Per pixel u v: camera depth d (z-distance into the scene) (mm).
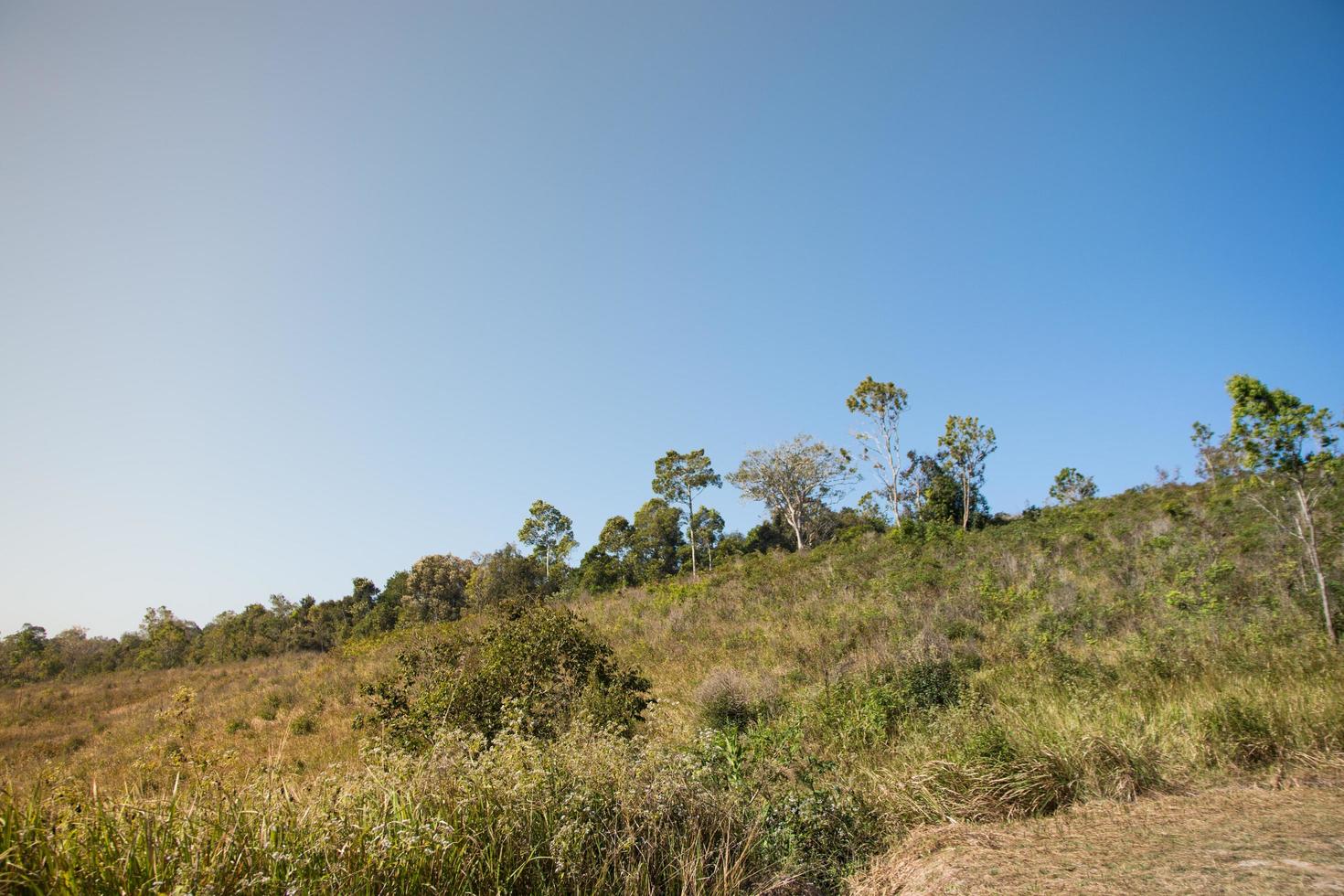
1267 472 11656
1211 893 2902
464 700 8828
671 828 4156
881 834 5000
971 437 35312
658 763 4770
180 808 3117
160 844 2793
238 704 22641
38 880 2502
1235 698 6223
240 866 2828
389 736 8711
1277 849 3379
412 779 3859
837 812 4973
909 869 4094
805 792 5398
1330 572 11961
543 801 3932
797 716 9203
